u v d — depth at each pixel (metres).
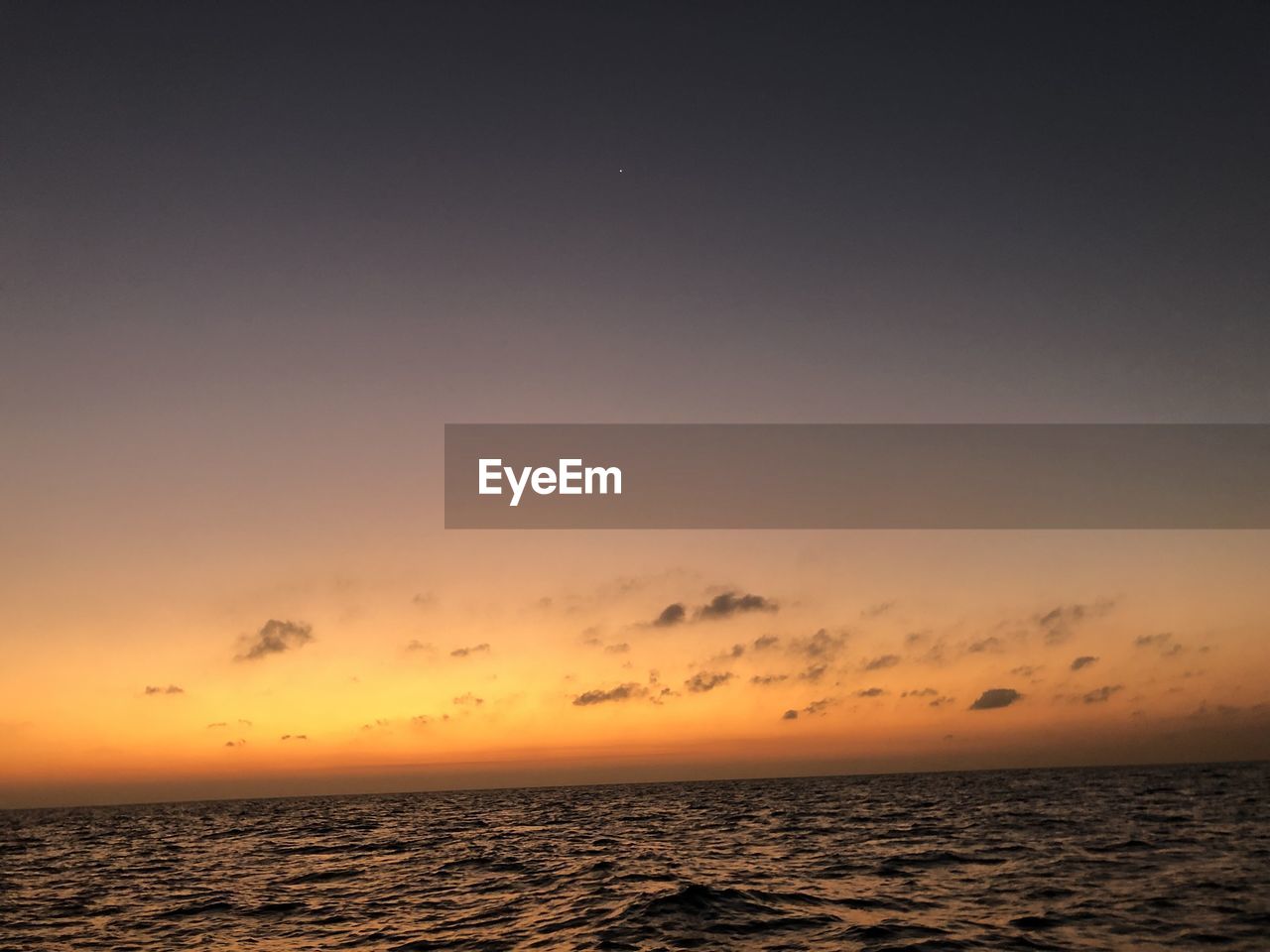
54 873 34.03
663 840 37.41
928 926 17.17
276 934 19.30
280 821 70.94
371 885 26.75
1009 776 111.56
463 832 48.19
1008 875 23.33
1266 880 21.06
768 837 37.09
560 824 51.47
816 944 15.98
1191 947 14.93
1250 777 77.56
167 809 127.38
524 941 17.20
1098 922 17.06
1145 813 40.34
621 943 16.42
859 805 58.50
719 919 18.22
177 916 22.09
